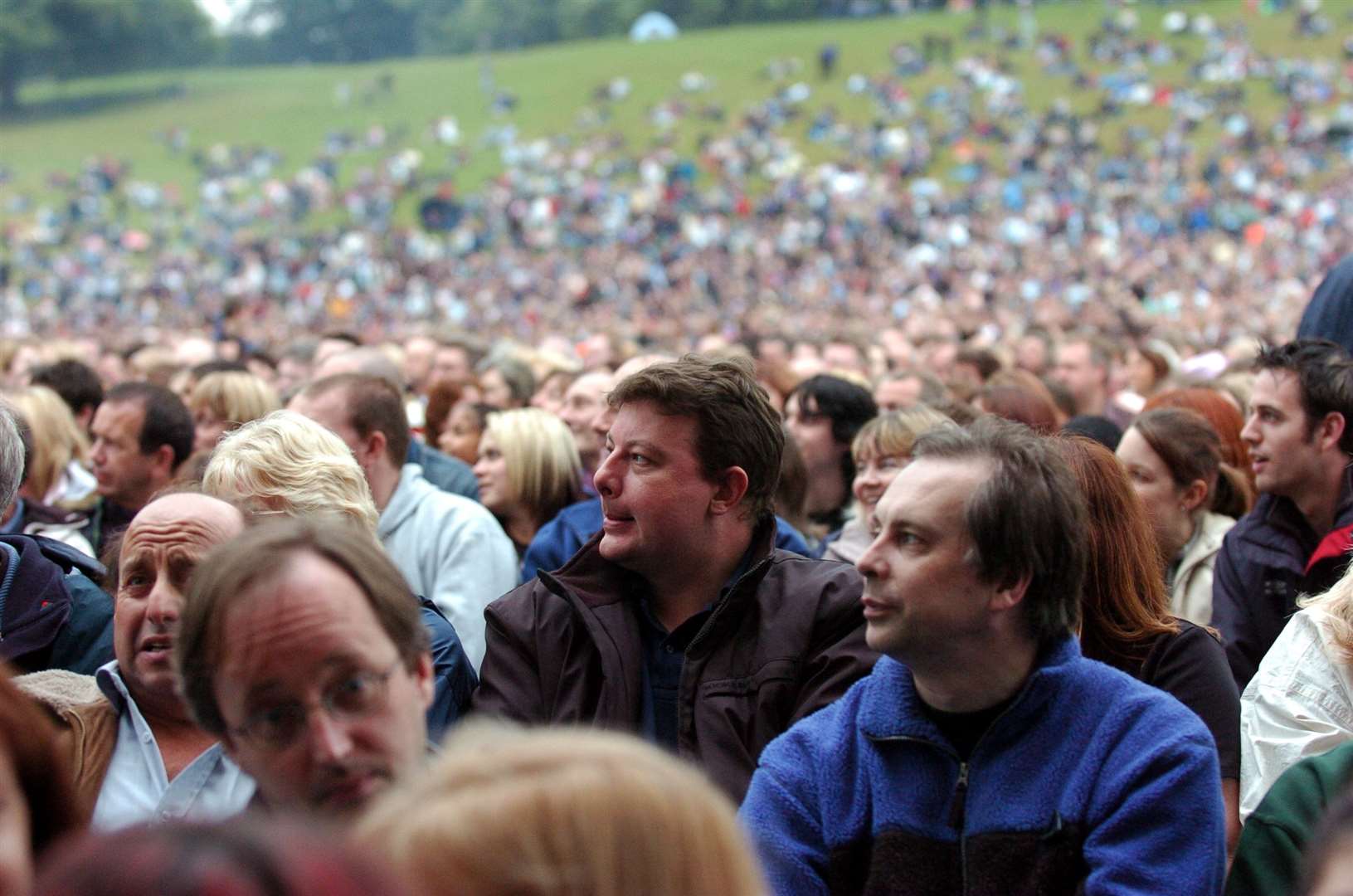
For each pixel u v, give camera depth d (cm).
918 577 479
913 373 1350
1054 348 1961
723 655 609
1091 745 476
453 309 6750
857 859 493
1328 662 597
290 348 1908
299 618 386
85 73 19000
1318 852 306
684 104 14450
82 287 9419
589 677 619
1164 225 8900
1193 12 15562
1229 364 1733
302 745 386
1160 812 462
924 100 13662
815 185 11244
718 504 618
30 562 702
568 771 285
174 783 543
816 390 1109
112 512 1087
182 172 14350
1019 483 479
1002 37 15375
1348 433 796
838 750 505
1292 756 584
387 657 397
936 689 489
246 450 668
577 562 634
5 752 365
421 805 285
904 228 9181
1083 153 11494
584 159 12950
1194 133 11950
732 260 8206
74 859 211
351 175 13588
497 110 15112
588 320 5200
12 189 13550
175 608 556
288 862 213
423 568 857
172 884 205
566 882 274
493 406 1329
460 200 11919
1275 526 808
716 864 287
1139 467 844
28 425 1017
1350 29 14300
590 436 1220
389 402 866
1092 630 611
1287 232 8394
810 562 636
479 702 624
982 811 474
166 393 1059
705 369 623
